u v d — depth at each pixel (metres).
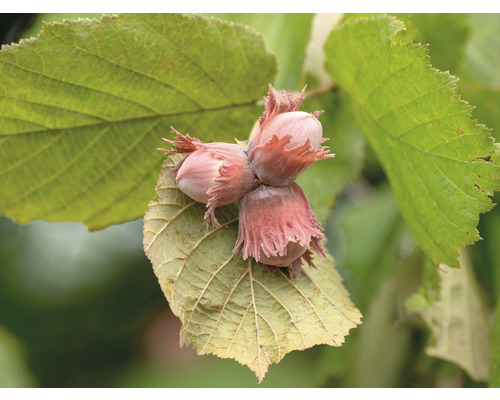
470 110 0.24
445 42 0.29
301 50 0.30
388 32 0.25
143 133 0.28
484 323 0.30
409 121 0.26
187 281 0.25
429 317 0.29
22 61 0.26
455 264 0.26
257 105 0.28
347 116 0.29
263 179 0.24
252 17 0.31
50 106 0.27
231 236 0.25
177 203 0.25
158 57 0.27
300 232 0.24
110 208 0.29
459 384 0.31
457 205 0.25
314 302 0.26
